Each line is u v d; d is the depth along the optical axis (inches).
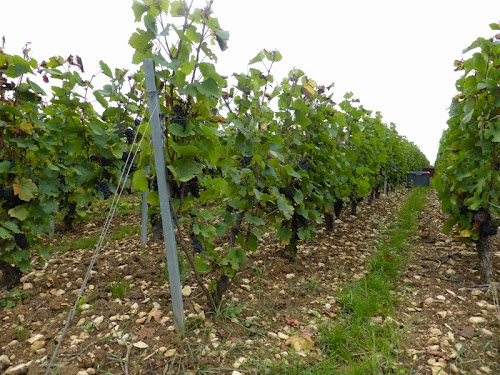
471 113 129.4
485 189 138.9
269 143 122.5
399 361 95.8
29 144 127.7
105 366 89.6
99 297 126.9
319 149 166.6
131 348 96.3
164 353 94.0
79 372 86.0
